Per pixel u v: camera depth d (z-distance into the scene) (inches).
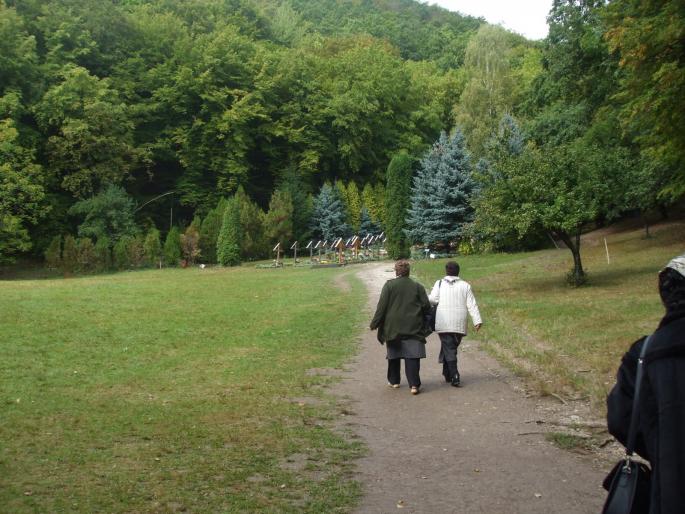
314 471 237.8
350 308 783.1
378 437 287.0
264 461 247.9
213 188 2484.0
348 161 2869.1
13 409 317.1
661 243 1259.2
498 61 2679.6
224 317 686.5
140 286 994.1
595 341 493.4
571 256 1264.8
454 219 1745.8
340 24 4771.2
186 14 2854.3
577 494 213.5
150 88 2416.3
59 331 551.5
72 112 1982.0
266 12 4050.2
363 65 3105.3
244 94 2522.1
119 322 618.5
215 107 2465.6
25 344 490.3
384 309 377.1
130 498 203.9
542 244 1619.1
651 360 106.1
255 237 2033.7
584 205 796.6
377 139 2989.7
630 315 586.2
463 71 3484.3
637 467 113.6
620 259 1114.7
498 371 436.1
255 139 2669.8
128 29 2396.7
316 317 705.6
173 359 468.1
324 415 323.3
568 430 294.5
